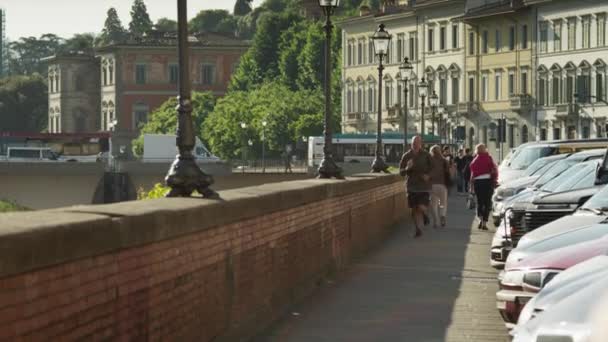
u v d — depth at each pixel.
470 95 168.50
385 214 48.09
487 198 51.19
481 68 166.12
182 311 16.69
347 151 155.00
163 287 15.82
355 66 191.62
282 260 23.69
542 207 28.56
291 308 24.42
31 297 11.83
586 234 20.19
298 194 25.28
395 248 40.72
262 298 21.89
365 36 189.12
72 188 119.62
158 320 15.61
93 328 13.32
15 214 12.93
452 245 42.31
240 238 20.14
